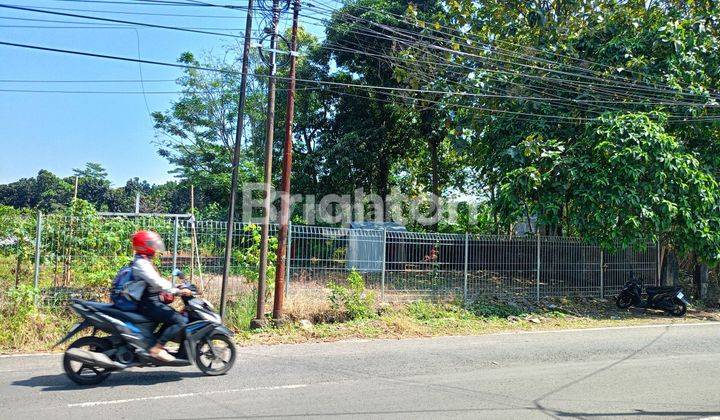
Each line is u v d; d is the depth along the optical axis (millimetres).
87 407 5859
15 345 9109
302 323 11375
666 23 15633
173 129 26891
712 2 16562
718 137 15977
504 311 14031
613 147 13930
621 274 16953
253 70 25500
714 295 18016
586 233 14930
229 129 26938
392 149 26672
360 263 13117
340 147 24125
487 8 17812
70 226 11188
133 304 6988
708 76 16062
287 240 12328
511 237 15234
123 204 52312
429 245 14062
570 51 16391
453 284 14289
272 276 12055
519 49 16859
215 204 25516
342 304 12242
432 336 11203
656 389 6852
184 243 11758
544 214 14617
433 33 17344
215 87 26719
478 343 10344
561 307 15086
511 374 7648
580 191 14320
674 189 14203
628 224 14102
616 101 15328
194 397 6277
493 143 17438
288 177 11508
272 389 6684
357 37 23266
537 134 15289
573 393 6625
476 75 17016
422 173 30609
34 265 10852
